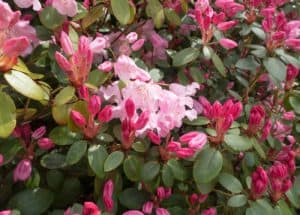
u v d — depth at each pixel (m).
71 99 0.34
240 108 0.36
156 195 0.37
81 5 0.40
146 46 0.48
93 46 0.35
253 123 0.38
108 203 0.33
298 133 0.51
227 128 0.35
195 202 0.38
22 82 0.30
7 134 0.29
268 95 0.54
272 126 0.48
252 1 0.51
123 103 0.35
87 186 0.41
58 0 0.36
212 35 0.45
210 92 0.51
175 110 0.36
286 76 0.46
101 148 0.34
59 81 0.37
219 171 0.35
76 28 0.42
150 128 0.35
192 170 0.37
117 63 0.36
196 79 0.45
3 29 0.29
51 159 0.37
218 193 0.40
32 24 0.44
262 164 0.45
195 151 0.35
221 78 0.52
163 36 0.51
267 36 0.45
